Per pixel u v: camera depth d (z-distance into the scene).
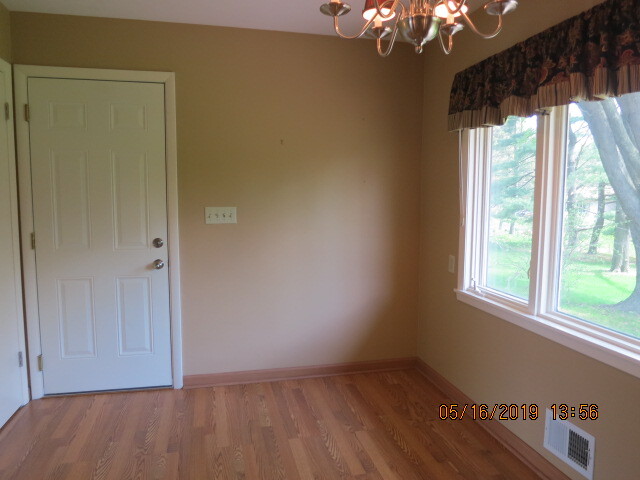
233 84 2.77
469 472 2.03
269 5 2.44
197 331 2.87
